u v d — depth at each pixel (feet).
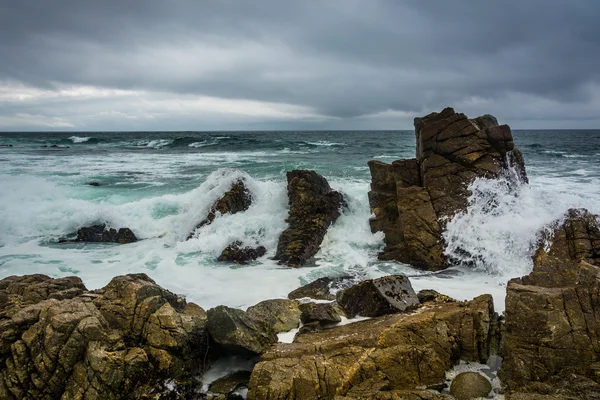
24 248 43.55
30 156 116.16
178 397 21.21
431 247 39.40
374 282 29.07
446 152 44.19
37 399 19.98
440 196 42.06
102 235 46.60
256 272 37.91
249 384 20.58
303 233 43.01
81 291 26.94
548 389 19.65
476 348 23.62
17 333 21.39
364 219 47.93
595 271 24.45
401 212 41.93
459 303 27.02
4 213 49.26
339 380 20.53
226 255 40.91
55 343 20.54
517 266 36.32
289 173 50.24
